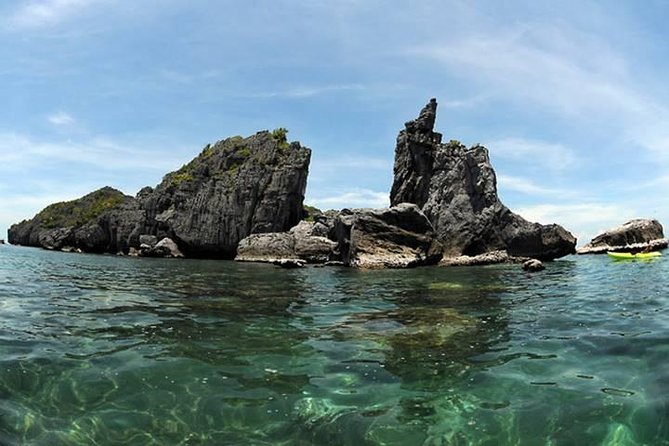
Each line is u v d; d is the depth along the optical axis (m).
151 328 11.40
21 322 11.54
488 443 5.99
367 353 9.52
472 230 38.97
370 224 34.06
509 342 10.09
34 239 75.50
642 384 7.44
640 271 24.20
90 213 63.06
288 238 43.72
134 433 6.22
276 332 11.25
